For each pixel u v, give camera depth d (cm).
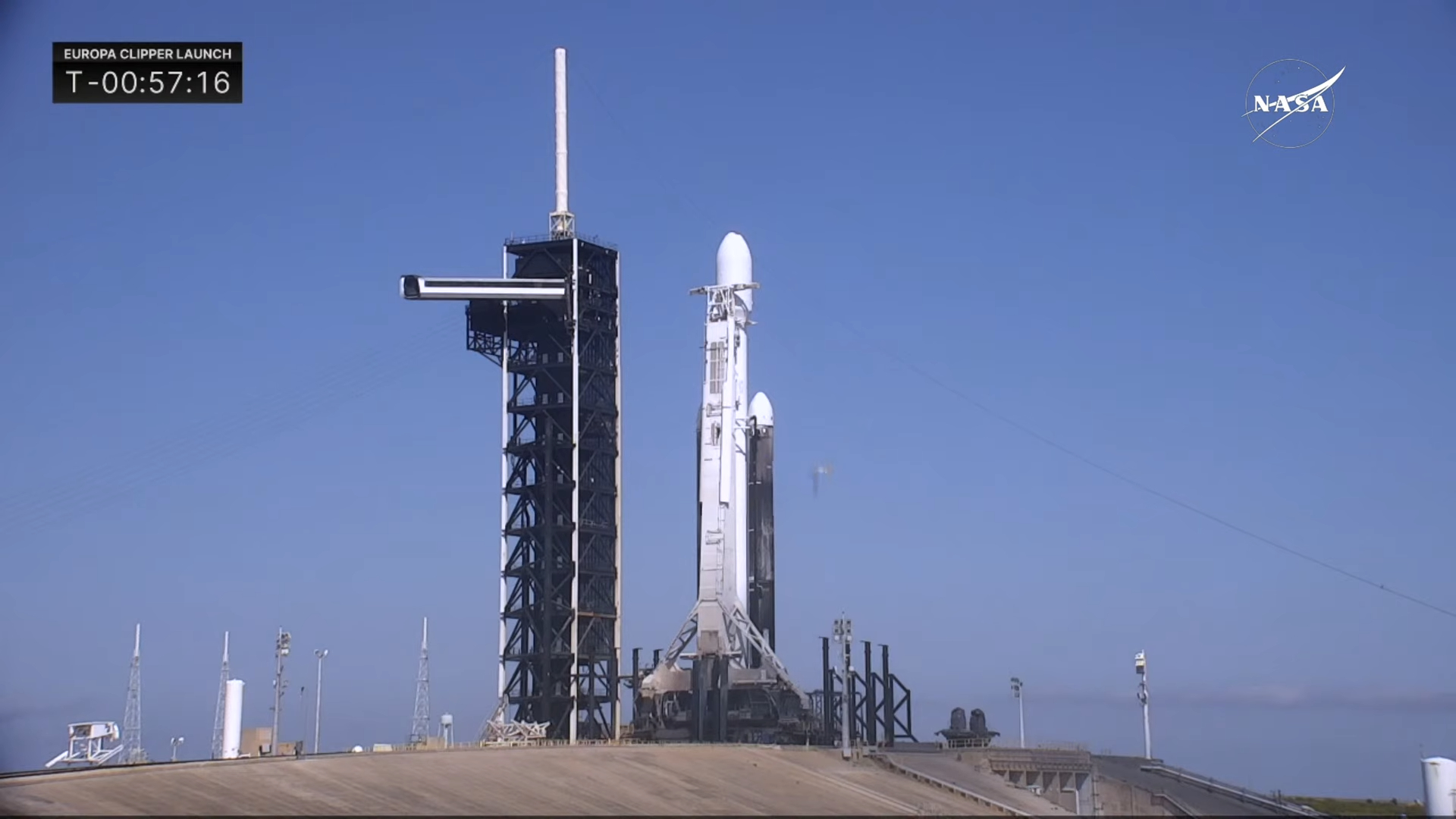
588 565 18975
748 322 18762
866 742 18325
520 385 19412
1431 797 13325
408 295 18575
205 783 10481
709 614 17800
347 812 10200
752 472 19038
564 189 19862
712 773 13562
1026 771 16425
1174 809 14850
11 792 9638
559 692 18538
